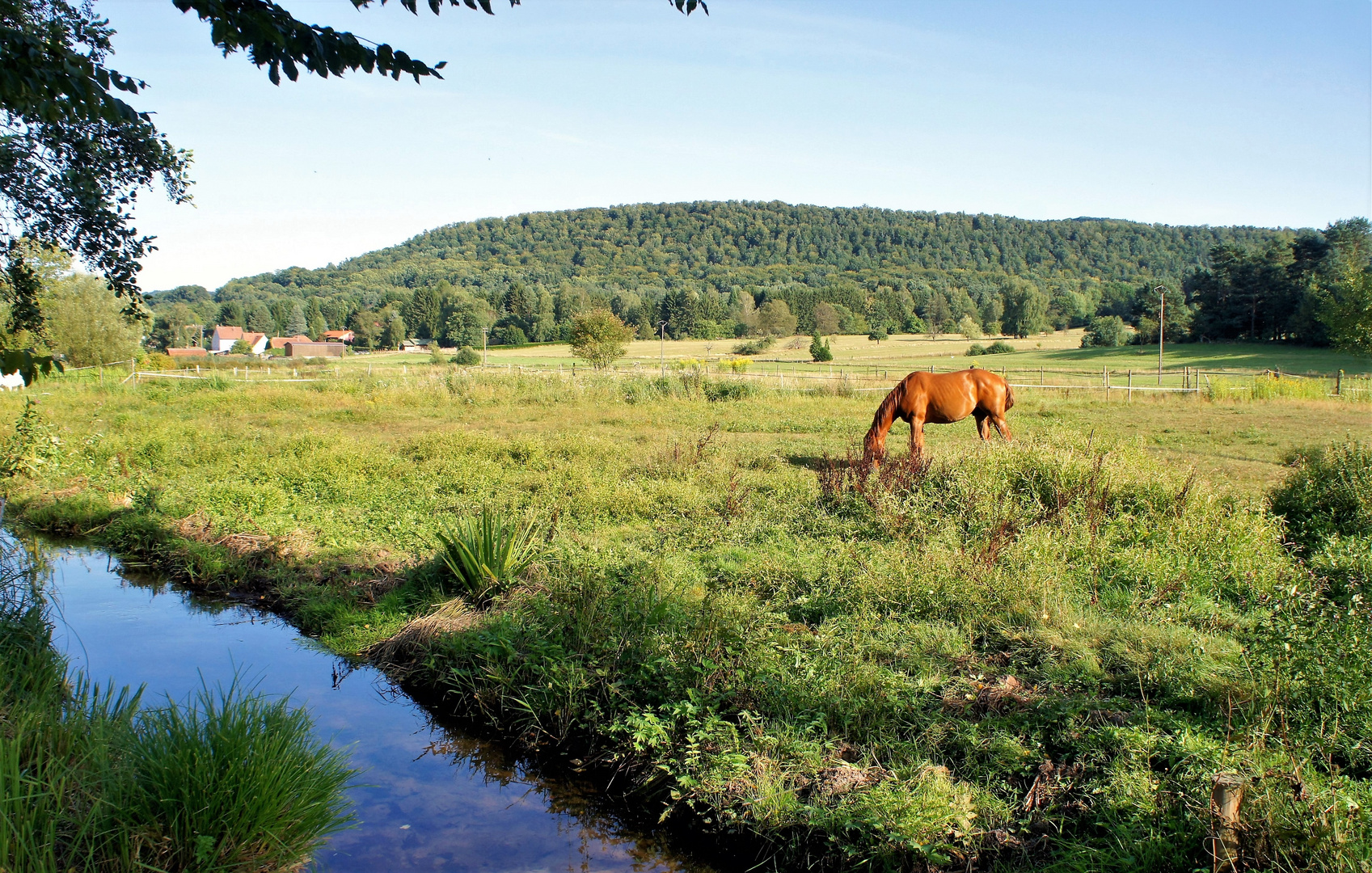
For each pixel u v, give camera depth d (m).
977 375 14.44
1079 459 10.64
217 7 4.40
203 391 30.58
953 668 6.03
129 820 3.93
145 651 7.37
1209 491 9.66
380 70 4.90
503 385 30.14
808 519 10.14
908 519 9.38
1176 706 5.23
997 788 4.69
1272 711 4.62
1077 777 4.64
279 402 27.42
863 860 4.34
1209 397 28.11
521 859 4.66
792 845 4.60
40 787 3.96
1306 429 19.77
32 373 4.67
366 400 28.42
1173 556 7.71
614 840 4.92
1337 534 8.36
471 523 8.66
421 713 6.46
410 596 8.05
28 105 5.13
